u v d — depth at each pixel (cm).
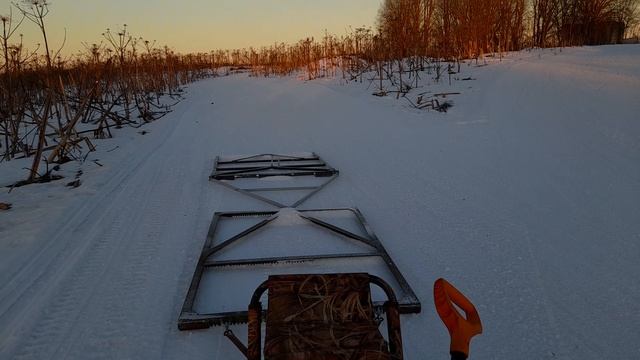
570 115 843
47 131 1117
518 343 305
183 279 393
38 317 336
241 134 1105
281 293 249
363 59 2305
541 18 2614
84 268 410
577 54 1725
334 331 236
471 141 839
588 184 564
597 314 332
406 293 350
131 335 316
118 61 1612
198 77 3422
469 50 1994
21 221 517
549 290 365
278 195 630
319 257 417
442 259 427
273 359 221
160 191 642
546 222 485
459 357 185
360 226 512
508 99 1080
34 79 1133
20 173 743
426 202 578
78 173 738
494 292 367
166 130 1160
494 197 570
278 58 3341
